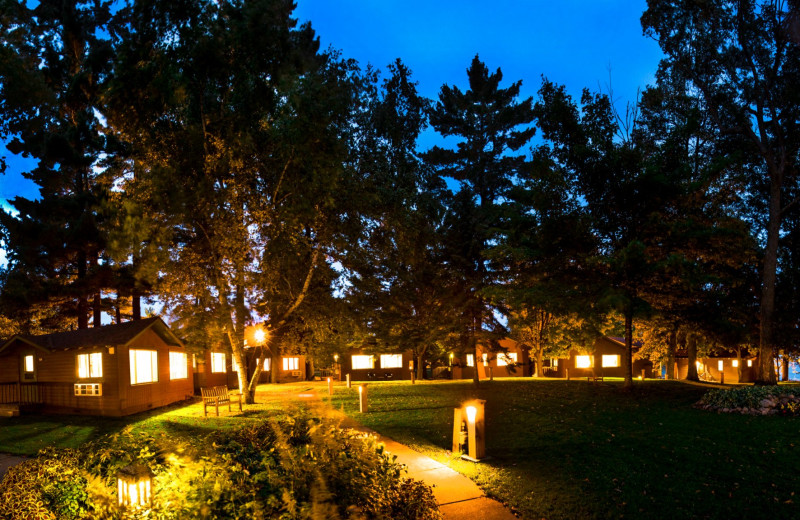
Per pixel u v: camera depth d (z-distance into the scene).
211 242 19.30
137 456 6.34
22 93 17.94
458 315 30.20
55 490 6.21
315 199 18.88
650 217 20.33
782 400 17.00
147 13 17.77
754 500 8.48
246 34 17.98
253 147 18.81
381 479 5.61
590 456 11.18
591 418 16.09
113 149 27.52
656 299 22.80
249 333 27.91
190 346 21.81
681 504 8.37
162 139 18.59
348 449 6.29
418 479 9.44
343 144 18.89
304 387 30.73
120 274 27.78
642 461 10.74
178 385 24.95
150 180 17.67
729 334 23.36
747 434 13.27
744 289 25.89
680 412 17.23
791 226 27.12
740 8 23.34
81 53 32.88
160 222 18.70
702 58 24.61
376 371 42.84
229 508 4.88
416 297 33.50
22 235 25.81
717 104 24.80
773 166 22.77
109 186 27.41
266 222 19.59
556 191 23.17
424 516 5.43
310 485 5.03
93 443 7.63
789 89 22.05
